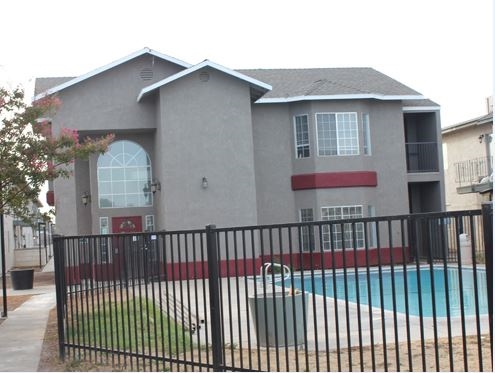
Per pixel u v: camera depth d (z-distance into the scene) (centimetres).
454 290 1540
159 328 991
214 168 2158
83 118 2189
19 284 1941
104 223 2275
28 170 1230
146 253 729
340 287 1673
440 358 710
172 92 2152
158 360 707
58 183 2209
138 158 2316
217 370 625
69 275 820
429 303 1353
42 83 2403
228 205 2156
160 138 2159
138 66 2238
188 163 2145
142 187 2306
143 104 2233
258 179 2355
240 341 611
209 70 2173
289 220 2367
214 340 627
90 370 745
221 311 654
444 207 2553
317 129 2356
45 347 912
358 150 2380
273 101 2350
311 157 2348
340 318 1080
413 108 2541
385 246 2339
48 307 1430
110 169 2292
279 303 795
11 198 1240
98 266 789
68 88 2183
